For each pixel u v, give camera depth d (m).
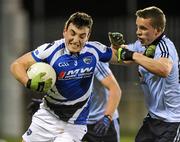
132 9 48.50
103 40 48.34
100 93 25.86
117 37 22.11
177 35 47.44
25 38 49.59
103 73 24.11
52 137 21.91
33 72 20.61
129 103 48.16
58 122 21.88
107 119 23.53
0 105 49.12
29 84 20.50
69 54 21.09
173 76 22.33
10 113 49.03
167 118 22.78
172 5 62.28
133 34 47.62
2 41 49.19
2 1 49.28
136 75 48.16
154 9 21.94
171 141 22.78
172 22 47.56
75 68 21.19
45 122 21.94
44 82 20.55
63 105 21.66
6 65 49.19
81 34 20.73
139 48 23.20
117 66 48.34
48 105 21.88
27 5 61.97
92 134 25.97
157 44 22.09
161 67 20.98
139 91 48.12
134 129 48.09
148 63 20.97
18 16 49.53
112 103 23.89
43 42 49.53
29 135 22.17
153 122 23.14
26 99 48.69
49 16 70.00
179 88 22.69
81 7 69.50
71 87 21.39
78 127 21.94
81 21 20.69
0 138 47.06
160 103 22.78
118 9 67.44
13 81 49.06
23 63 21.05
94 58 21.45
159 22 21.91
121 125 48.31
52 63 21.08
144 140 23.33
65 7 70.25
